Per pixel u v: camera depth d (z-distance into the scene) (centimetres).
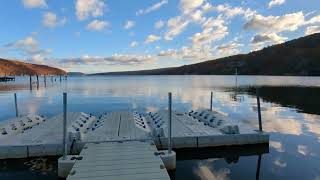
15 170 1344
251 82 10169
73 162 1206
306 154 1545
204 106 3675
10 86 8544
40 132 1755
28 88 7481
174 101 4272
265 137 1650
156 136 1581
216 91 6172
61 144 1461
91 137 1609
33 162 1419
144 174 1062
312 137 1906
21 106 3641
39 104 3856
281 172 1300
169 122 1320
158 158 1229
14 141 1534
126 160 1202
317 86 7212
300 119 2623
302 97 4641
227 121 2050
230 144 1620
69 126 1889
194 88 7256
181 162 1456
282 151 1603
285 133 2027
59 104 3881
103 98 4744
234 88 7088
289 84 8319
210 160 1487
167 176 1048
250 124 2367
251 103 3931
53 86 8631
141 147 1377
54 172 1309
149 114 2564
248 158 1502
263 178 1234
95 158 1227
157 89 6975
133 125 1958
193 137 1588
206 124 2005
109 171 1088
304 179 1216
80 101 4278
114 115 2394
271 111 3159
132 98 4762
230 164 1418
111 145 1412
